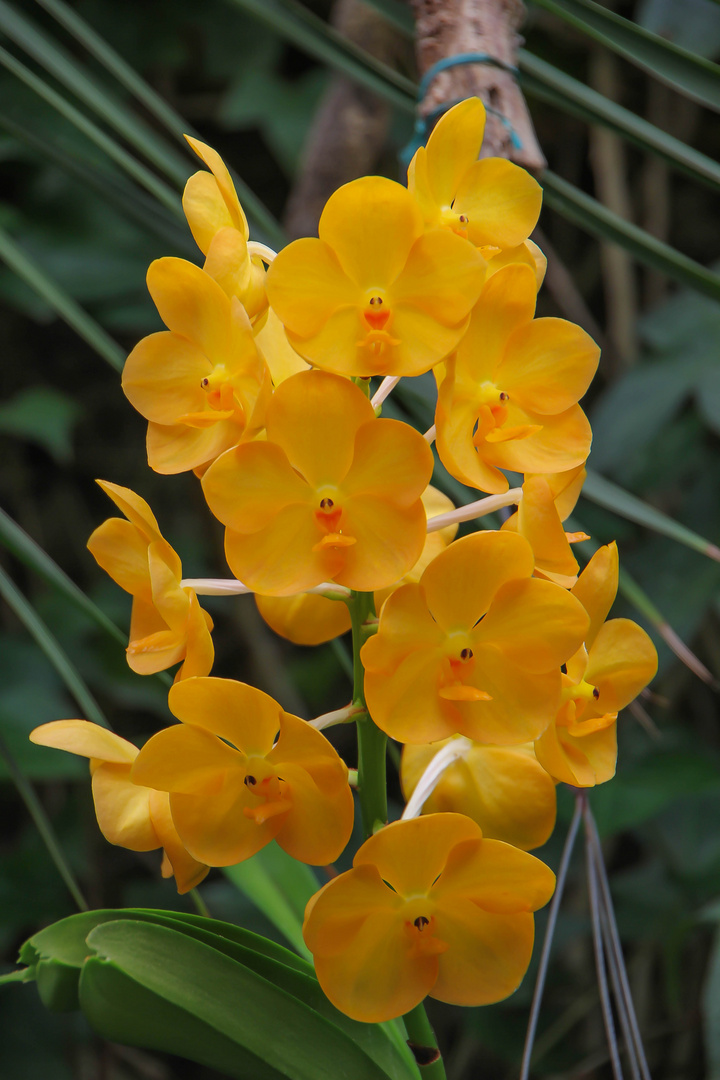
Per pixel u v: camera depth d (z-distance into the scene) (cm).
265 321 95
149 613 95
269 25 107
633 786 153
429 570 91
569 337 94
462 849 92
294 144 188
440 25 105
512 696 93
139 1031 92
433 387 105
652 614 104
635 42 100
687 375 170
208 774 93
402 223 92
